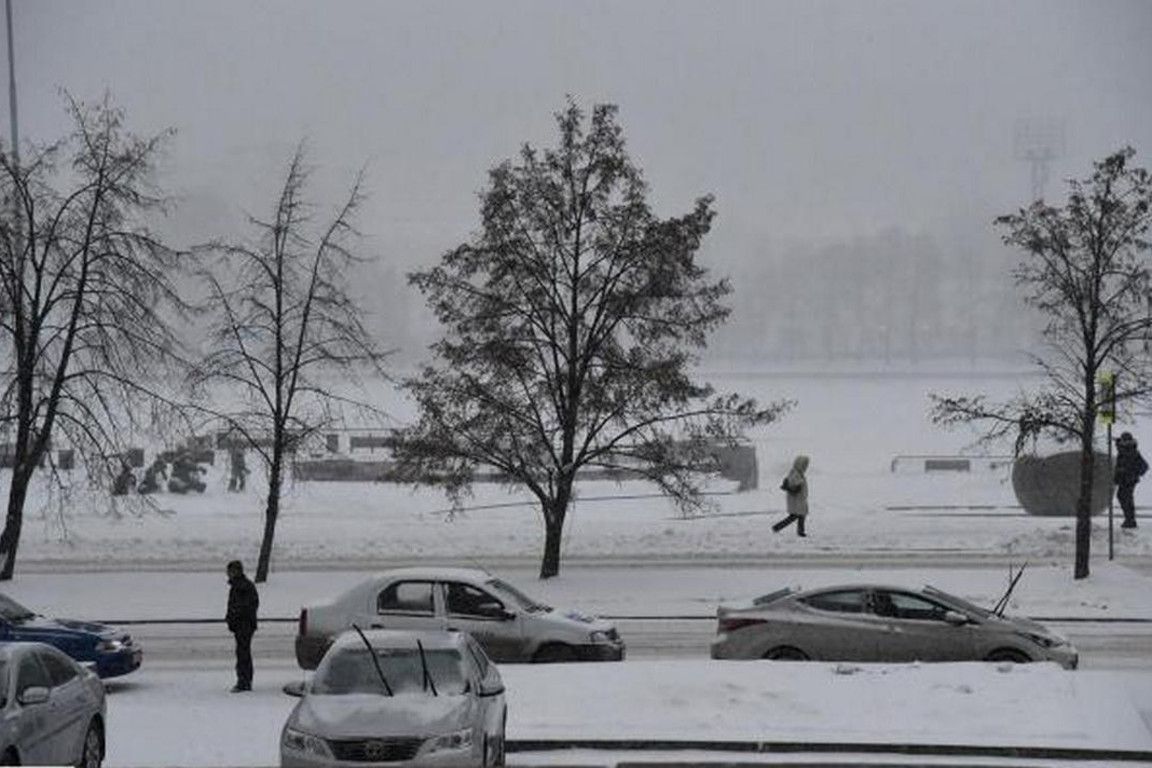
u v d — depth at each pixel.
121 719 22.41
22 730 15.94
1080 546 36.28
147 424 58.66
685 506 39.06
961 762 19.02
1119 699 21.42
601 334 37.66
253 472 58.97
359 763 16.02
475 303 38.00
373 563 40.38
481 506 52.91
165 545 43.34
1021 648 24.91
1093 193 41.38
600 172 37.66
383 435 75.81
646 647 29.48
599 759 19.30
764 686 22.11
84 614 34.25
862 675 22.67
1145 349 39.03
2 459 55.41
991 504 53.19
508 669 23.47
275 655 29.62
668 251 37.38
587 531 45.00
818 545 42.34
